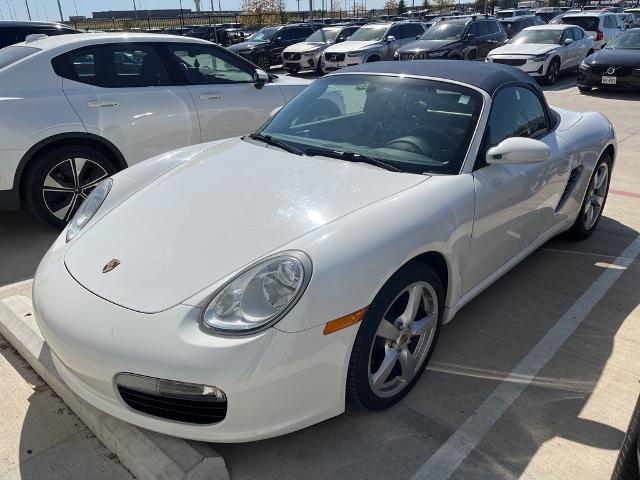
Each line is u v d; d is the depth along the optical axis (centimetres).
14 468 218
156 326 194
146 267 216
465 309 331
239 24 3622
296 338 193
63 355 210
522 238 327
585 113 433
